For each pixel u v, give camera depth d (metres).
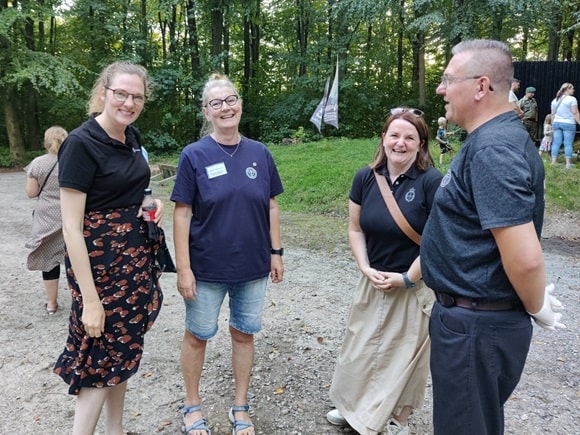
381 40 20.58
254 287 2.37
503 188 1.38
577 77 11.83
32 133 18.33
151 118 18.38
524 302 1.46
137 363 2.06
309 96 18.66
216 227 2.22
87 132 1.86
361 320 2.35
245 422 2.42
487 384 1.56
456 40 12.91
